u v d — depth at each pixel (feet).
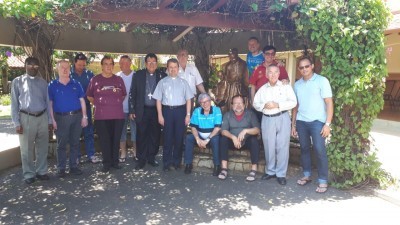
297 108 16.39
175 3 14.83
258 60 20.43
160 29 24.66
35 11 12.80
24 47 19.72
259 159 18.37
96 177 17.33
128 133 23.49
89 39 23.90
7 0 12.45
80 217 12.72
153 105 18.10
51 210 13.34
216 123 17.56
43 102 16.14
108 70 17.46
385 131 30.71
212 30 24.52
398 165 18.85
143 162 18.74
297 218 12.60
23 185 16.14
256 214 12.96
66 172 18.10
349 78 15.23
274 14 16.40
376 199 14.42
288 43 20.33
